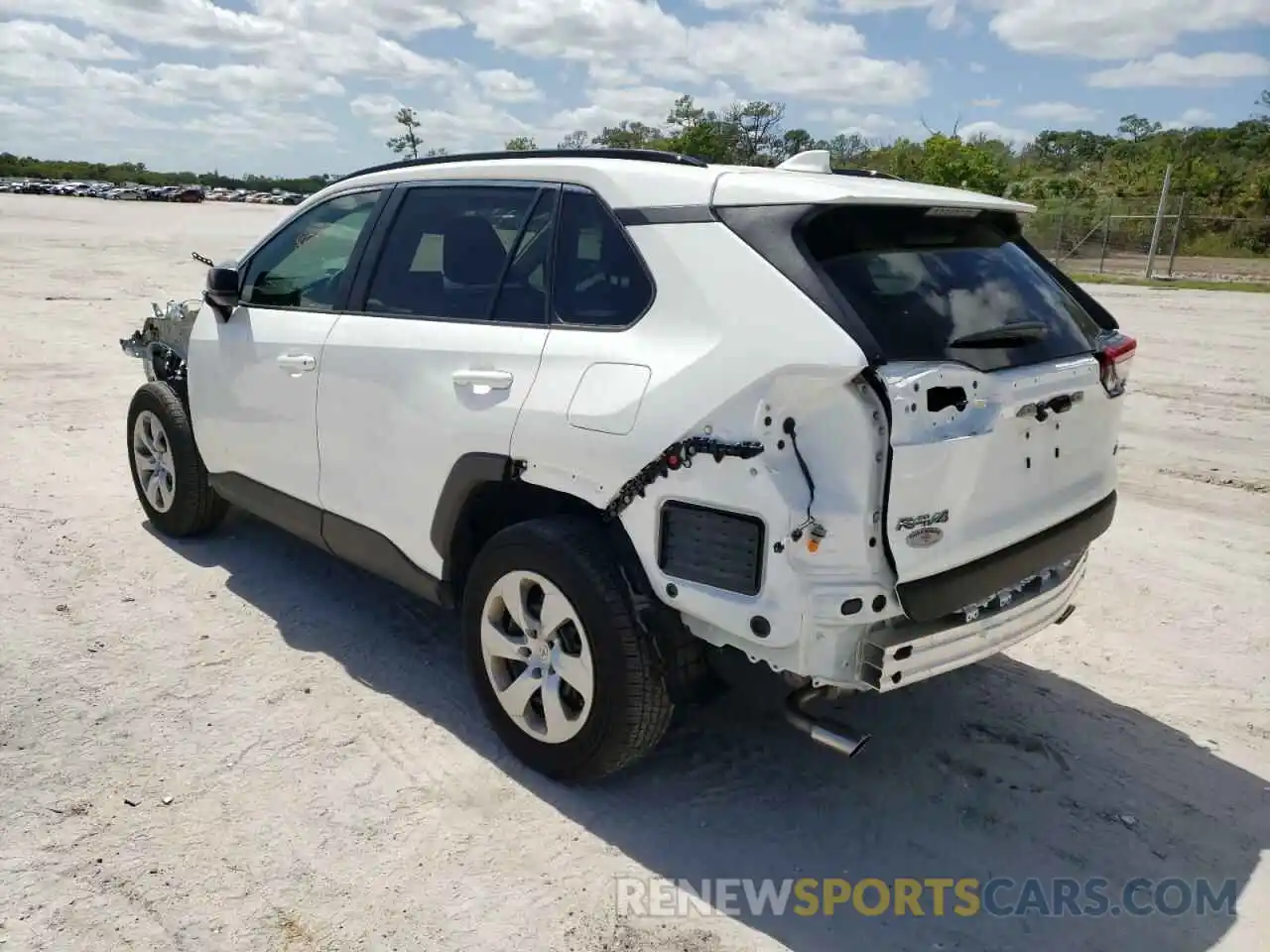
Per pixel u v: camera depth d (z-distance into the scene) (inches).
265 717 146.9
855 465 104.0
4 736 138.0
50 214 1674.5
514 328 135.4
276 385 170.9
